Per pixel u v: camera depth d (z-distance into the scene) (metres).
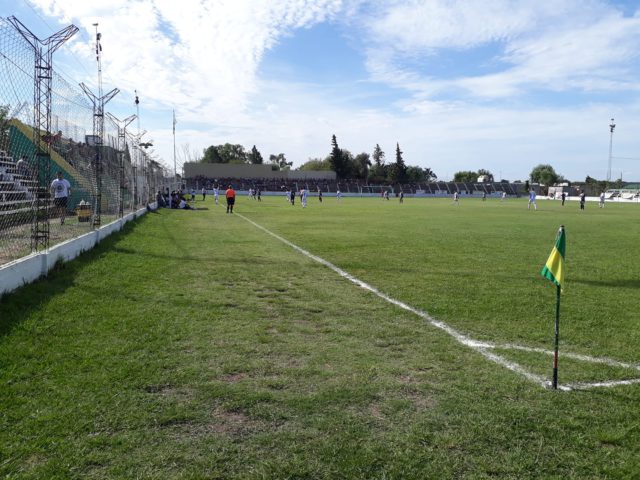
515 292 8.37
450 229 21.34
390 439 3.48
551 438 3.53
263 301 7.54
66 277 8.58
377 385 4.42
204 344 5.44
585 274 10.33
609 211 41.84
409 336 5.88
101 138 18.08
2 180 9.20
